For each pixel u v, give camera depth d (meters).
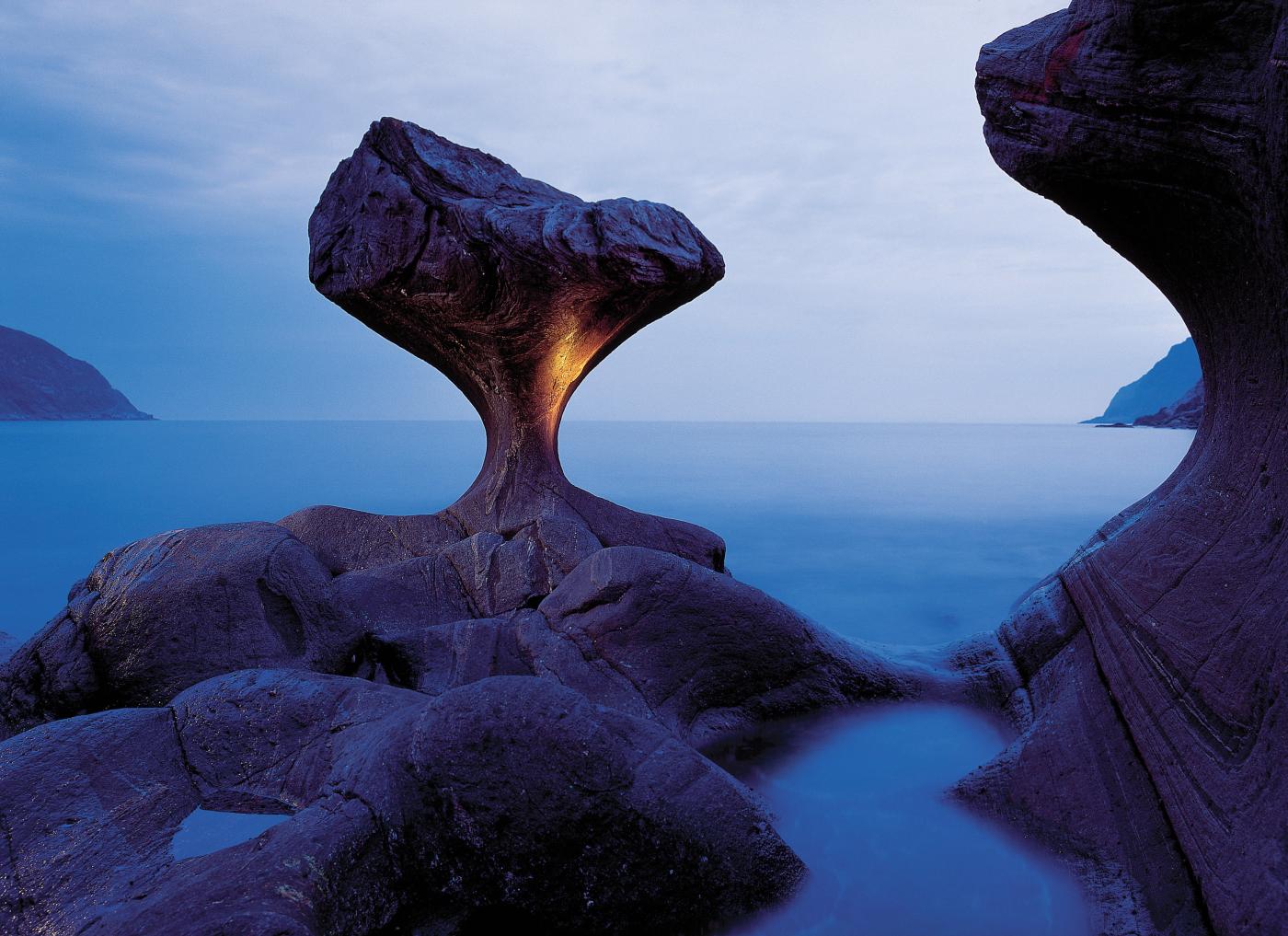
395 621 6.15
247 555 5.50
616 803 3.13
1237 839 2.75
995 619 12.88
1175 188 3.66
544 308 7.58
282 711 3.88
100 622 5.22
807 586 15.05
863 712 5.25
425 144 7.76
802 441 96.31
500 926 3.06
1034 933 3.17
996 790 3.99
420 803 3.05
